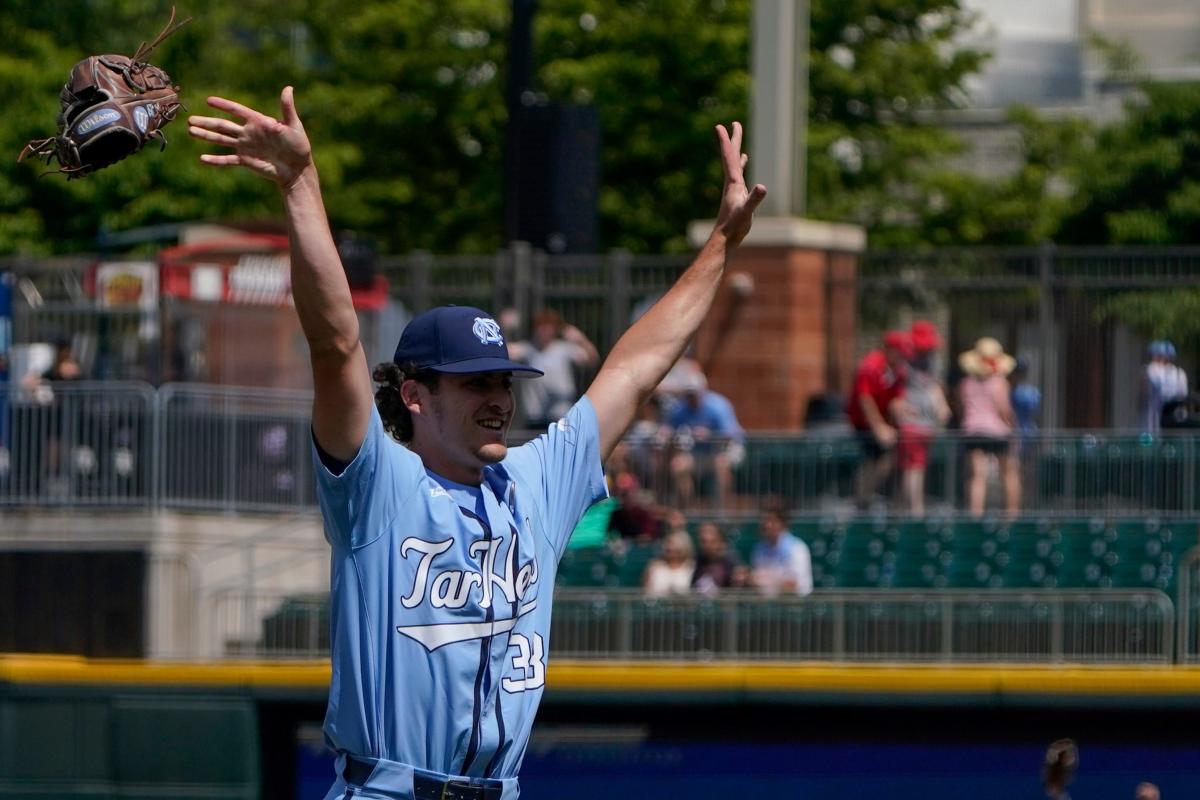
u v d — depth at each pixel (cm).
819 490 5531
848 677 4744
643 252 10500
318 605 5125
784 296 6069
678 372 5703
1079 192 9994
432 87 11388
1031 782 4719
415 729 1535
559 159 5803
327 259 1488
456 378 1573
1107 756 4684
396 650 1535
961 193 10988
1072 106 12362
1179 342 5441
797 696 4759
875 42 11231
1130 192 9725
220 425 5588
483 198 10894
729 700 4781
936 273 5775
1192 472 5325
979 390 5528
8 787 4931
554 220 5825
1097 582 5262
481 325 1584
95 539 5450
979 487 5428
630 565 5391
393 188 11125
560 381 5544
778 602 4878
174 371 5706
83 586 5447
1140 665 4744
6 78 9500
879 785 4775
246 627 5222
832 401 5866
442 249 11088
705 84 10625
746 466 5553
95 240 9288
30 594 5469
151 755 4912
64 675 4944
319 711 4928
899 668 4772
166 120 1588
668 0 10394
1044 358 5575
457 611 1547
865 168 11019
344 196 10969
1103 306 5525
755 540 5450
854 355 5938
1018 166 11856
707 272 1814
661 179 10588
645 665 4862
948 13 11625
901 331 5859
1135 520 5319
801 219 6203
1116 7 13962
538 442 1697
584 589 5241
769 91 6309
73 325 5684
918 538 5397
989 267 5675
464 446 1577
